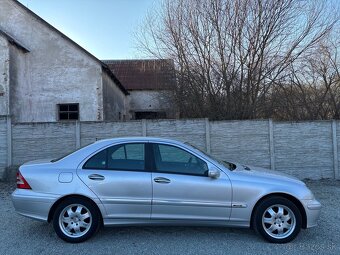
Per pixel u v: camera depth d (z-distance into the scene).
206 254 4.98
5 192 9.52
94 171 5.52
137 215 5.43
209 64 14.56
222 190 5.41
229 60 14.46
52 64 17.84
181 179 5.45
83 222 5.48
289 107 15.20
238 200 5.43
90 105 17.88
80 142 11.39
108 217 5.43
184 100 14.98
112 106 21.70
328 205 7.86
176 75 15.05
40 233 5.96
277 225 5.46
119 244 5.39
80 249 5.20
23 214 5.51
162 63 15.49
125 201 5.41
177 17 14.97
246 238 5.64
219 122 11.37
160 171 5.53
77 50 17.91
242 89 14.33
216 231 5.99
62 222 5.48
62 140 11.41
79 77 17.89
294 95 15.21
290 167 11.37
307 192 5.55
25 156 11.41
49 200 5.41
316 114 15.34
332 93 15.78
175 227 6.21
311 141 11.41
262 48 14.47
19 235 5.86
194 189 5.42
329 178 11.39
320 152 11.41
